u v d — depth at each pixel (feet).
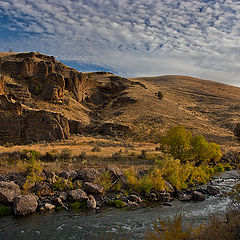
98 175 65.00
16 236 34.19
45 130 174.19
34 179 56.03
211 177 89.61
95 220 41.60
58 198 49.60
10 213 43.19
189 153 109.60
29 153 101.24
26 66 279.49
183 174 73.72
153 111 293.23
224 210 48.34
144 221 41.27
